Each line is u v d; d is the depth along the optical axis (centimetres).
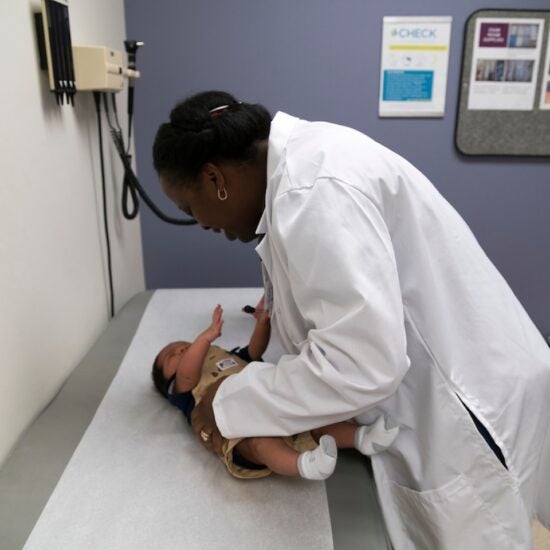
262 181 90
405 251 87
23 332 106
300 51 188
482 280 93
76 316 138
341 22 185
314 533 84
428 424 90
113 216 170
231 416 92
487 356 90
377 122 195
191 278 212
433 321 87
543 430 96
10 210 100
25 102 107
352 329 75
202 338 119
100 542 81
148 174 199
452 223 92
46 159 117
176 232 206
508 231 206
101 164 156
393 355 74
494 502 89
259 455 94
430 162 199
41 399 116
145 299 178
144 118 193
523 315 99
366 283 73
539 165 199
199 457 101
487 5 183
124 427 110
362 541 83
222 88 191
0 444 98
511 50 185
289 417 86
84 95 142
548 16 182
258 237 103
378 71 190
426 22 184
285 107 194
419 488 94
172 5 183
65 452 101
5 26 99
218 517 86
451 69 189
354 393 78
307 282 77
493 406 88
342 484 96
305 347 85
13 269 102
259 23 186
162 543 81
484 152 195
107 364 135
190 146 84
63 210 128
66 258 130
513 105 190
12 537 81
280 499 91
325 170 77
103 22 159
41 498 89
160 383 121
